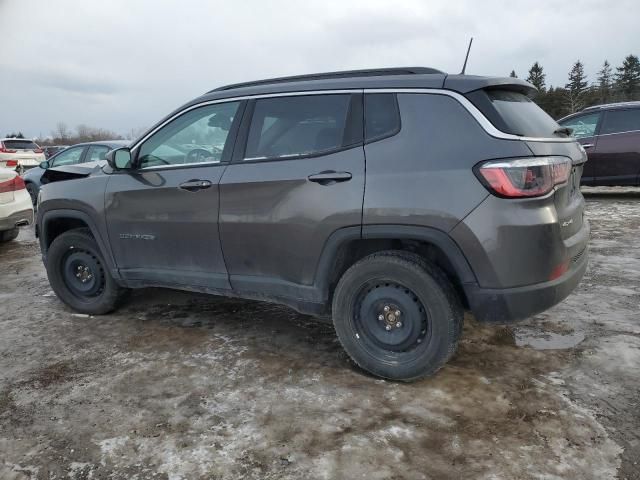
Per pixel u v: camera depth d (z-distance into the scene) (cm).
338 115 297
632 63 6141
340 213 283
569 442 232
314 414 261
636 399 266
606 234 659
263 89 327
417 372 283
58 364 328
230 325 388
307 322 390
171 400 279
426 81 279
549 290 259
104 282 409
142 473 220
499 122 259
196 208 336
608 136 887
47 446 241
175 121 359
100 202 380
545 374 296
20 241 785
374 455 227
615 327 359
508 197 249
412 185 266
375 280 288
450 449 230
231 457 229
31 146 1905
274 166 308
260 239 315
